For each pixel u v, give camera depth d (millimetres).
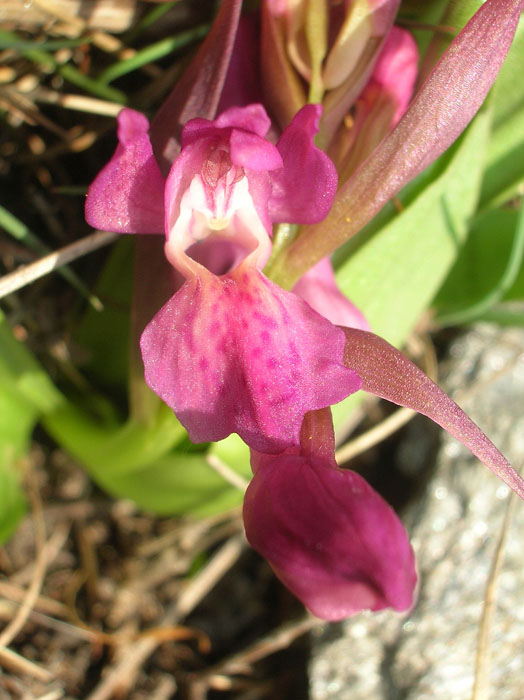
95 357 99
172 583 106
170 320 55
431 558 104
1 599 97
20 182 101
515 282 99
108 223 57
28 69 93
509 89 76
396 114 69
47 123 94
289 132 55
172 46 88
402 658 98
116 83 99
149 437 78
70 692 95
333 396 53
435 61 69
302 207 58
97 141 101
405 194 73
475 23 54
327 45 66
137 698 97
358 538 51
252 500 55
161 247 65
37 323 102
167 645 101
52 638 98
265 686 99
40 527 96
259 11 71
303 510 53
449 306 104
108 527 108
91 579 103
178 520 108
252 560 108
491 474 107
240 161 54
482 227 97
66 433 92
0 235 96
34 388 90
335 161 72
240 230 62
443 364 116
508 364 109
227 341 54
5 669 90
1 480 93
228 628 104
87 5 88
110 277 90
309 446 56
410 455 112
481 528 105
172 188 57
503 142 82
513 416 113
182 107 62
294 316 55
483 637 80
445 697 97
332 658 97
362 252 71
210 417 53
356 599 51
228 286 56
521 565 103
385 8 62
